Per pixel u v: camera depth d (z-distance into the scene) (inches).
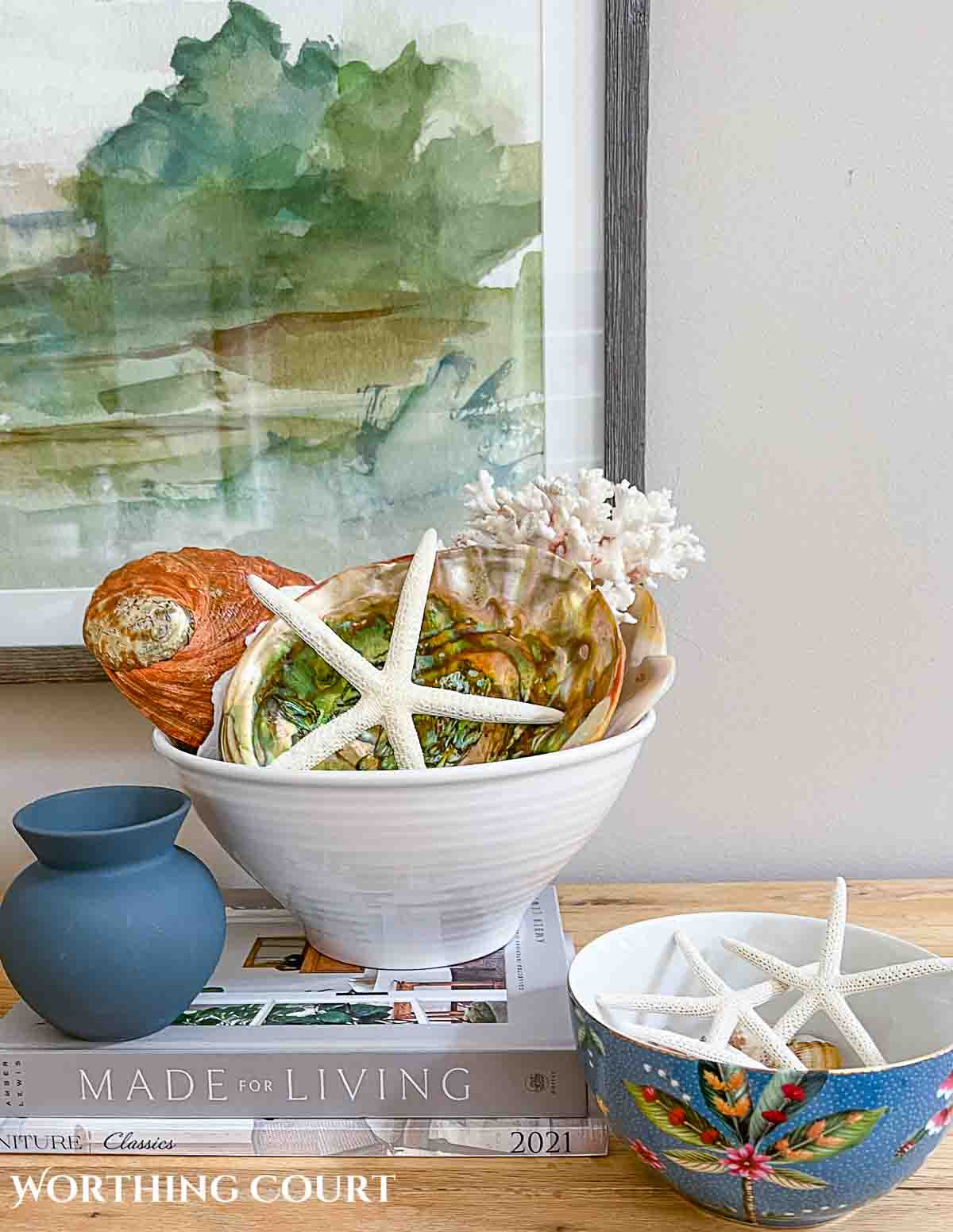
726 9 31.1
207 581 26.5
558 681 24.5
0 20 30.0
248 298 31.2
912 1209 20.1
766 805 35.1
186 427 31.7
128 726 34.0
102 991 21.2
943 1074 17.7
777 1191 18.0
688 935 23.9
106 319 31.2
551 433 31.9
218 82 30.3
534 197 30.8
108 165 30.6
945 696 34.5
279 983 25.1
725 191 31.9
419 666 25.5
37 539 32.1
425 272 31.1
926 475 33.3
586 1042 19.6
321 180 30.7
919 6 31.2
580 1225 19.8
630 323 31.2
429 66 30.2
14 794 34.3
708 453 33.1
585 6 30.0
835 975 21.4
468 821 22.0
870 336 32.6
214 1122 22.1
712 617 34.0
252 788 22.0
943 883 34.0
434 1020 23.0
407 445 31.9
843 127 31.7
